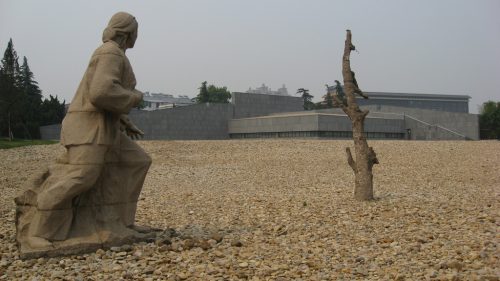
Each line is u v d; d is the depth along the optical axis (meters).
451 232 8.69
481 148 27.33
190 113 50.09
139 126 46.91
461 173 19.67
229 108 52.75
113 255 7.00
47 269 6.39
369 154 13.12
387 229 9.19
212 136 51.38
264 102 55.91
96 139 7.09
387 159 23.88
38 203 6.87
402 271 6.25
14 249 7.56
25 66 67.56
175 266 6.56
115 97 7.05
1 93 41.31
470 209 11.32
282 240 8.34
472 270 6.22
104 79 7.02
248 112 54.53
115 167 7.64
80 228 7.22
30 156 25.05
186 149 27.33
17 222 7.16
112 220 7.54
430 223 9.70
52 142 33.47
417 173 19.84
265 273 6.23
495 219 9.83
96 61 7.25
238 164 22.95
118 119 7.52
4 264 6.65
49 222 6.89
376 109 52.72
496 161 22.67
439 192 14.86
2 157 24.86
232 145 29.08
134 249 7.33
